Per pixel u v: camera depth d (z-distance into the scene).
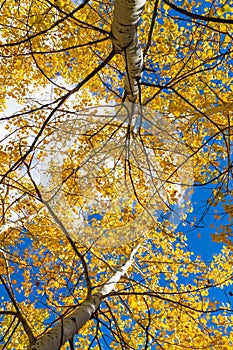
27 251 5.61
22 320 2.94
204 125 4.52
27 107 5.83
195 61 5.13
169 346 4.76
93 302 3.42
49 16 4.98
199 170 4.62
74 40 5.41
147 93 5.63
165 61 5.41
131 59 2.96
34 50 5.93
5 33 5.86
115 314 5.42
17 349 5.98
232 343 4.96
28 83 6.55
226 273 5.86
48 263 5.40
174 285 5.79
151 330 5.22
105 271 6.08
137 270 5.97
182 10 2.19
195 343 4.71
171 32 5.15
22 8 5.64
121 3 2.39
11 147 5.48
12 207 5.67
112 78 6.24
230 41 4.23
